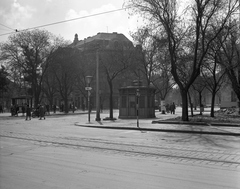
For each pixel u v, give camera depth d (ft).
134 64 114.01
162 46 87.25
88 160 26.18
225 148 33.53
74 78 170.30
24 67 143.02
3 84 185.47
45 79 174.19
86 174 20.92
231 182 18.85
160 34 80.48
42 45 142.72
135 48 112.78
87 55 171.73
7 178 19.90
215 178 19.84
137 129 60.03
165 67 122.52
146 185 18.11
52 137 44.73
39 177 20.12
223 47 83.76
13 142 38.78
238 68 94.17
